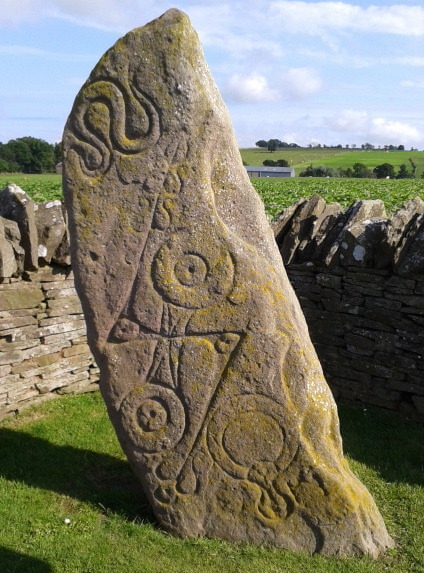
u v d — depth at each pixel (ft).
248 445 13.83
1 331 20.10
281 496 13.80
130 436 14.12
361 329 21.90
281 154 341.21
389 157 302.66
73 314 22.62
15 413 21.06
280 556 13.53
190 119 13.23
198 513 14.12
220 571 13.15
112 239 13.57
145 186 13.42
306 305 23.15
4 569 13.23
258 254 13.75
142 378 13.88
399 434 20.11
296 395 13.69
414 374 20.84
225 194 13.60
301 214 23.48
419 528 14.89
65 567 13.37
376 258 21.15
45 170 207.92
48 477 17.04
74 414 21.42
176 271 13.57
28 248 20.29
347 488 13.65
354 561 13.41
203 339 13.70
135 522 14.83
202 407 13.80
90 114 13.44
